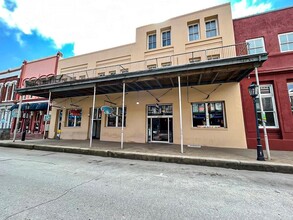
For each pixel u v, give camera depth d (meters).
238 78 9.21
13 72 19.38
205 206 2.79
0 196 3.02
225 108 9.66
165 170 5.19
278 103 8.74
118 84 9.95
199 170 5.27
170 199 3.04
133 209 2.62
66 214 2.43
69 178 4.16
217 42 10.43
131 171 4.98
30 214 2.41
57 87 10.86
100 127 13.38
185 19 11.52
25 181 3.85
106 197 3.07
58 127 14.80
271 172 5.20
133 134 11.57
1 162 5.81
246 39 9.99
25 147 9.35
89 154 7.82
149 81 9.69
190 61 10.89
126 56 13.19
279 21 9.53
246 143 8.93
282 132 8.41
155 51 12.08
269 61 9.27
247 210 2.68
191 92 10.48
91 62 14.48
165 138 10.98
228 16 10.39
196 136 9.91
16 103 17.91
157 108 11.49
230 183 4.02
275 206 2.83
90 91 12.27
